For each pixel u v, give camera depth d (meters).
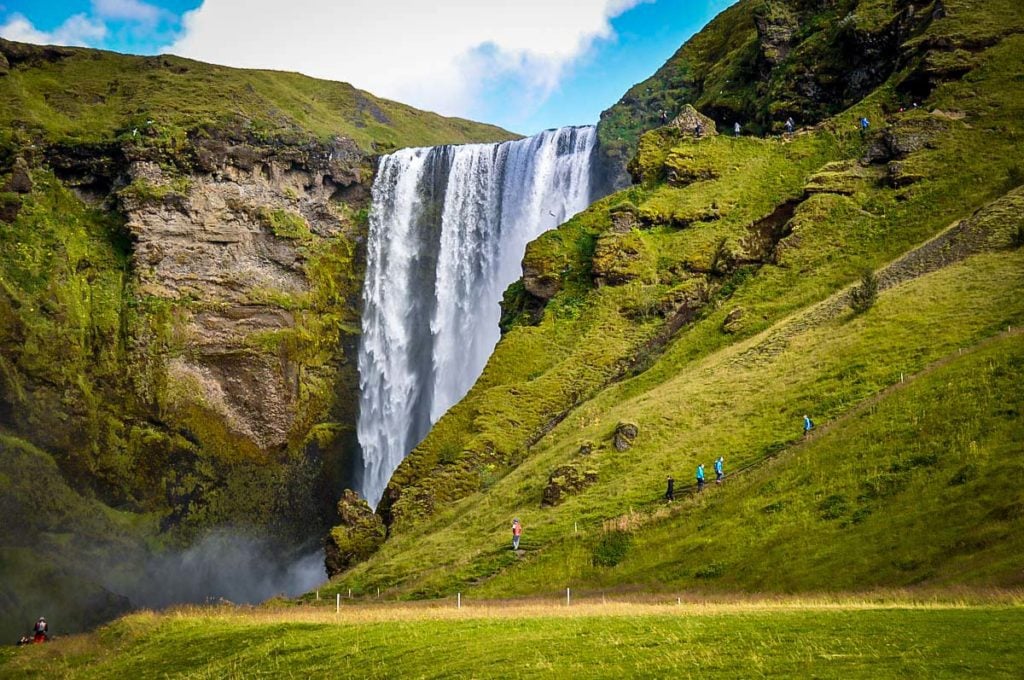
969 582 34.56
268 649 41.47
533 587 53.50
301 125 146.00
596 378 89.19
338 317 136.50
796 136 110.50
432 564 64.12
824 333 71.62
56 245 122.00
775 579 42.47
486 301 133.62
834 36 121.12
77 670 47.97
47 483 107.50
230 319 127.88
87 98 141.88
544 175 134.88
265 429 126.19
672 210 104.94
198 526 119.06
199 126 133.88
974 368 51.41
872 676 23.86
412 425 134.50
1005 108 96.81
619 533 55.50
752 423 63.09
